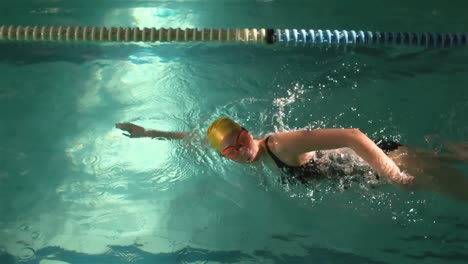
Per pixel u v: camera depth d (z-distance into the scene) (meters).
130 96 3.79
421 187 2.67
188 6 5.06
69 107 3.70
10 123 3.55
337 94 3.66
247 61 4.13
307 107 3.53
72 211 2.90
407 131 3.24
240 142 2.70
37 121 3.57
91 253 2.63
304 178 2.85
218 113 3.53
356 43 4.34
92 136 3.44
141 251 2.64
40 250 2.65
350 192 2.88
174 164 3.22
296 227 2.75
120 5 5.07
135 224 2.81
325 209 2.84
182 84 3.87
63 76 4.03
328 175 2.86
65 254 2.62
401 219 2.74
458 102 3.52
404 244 2.61
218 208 2.90
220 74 3.96
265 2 5.11
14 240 2.71
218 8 5.03
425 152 2.89
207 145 3.29
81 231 2.77
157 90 3.83
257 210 2.88
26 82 3.95
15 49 4.38
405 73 3.91
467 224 2.69
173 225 2.80
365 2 5.10
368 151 2.58
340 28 4.59
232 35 4.34
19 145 3.37
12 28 4.42
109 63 4.19
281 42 4.36
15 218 2.85
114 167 3.21
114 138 3.43
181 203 2.95
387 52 4.23
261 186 3.02
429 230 2.67
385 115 3.40
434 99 3.56
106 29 4.38
